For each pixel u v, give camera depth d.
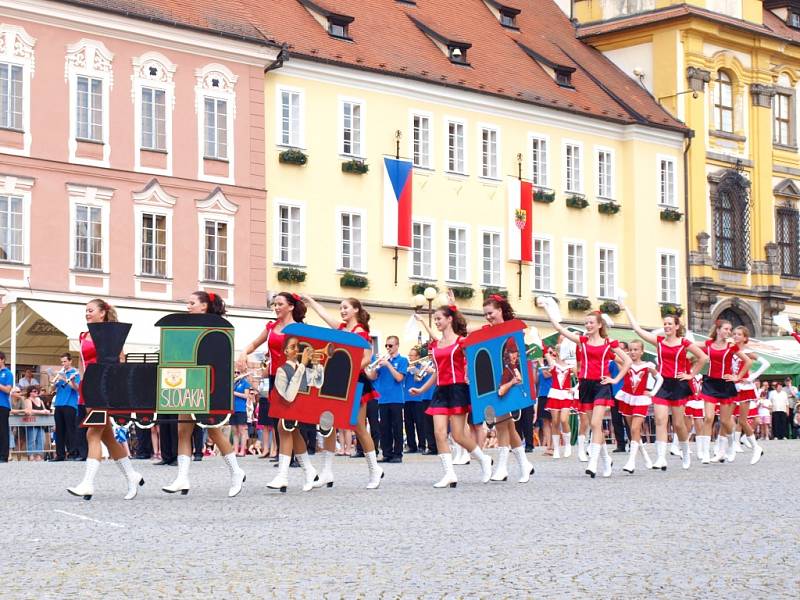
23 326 45.22
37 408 38.69
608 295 68.88
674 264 71.31
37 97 48.00
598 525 16.23
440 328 23.50
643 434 47.88
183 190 51.75
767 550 13.84
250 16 55.41
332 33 58.31
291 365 21.39
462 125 62.44
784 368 58.00
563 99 67.19
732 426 30.88
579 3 75.62
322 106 56.75
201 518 17.23
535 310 65.25
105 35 49.72
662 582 11.80
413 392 24.14
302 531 15.71
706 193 72.81
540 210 65.75
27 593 11.32
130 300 49.97
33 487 23.17
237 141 53.50
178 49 51.69
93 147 49.34
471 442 23.91
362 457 35.41
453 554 13.65
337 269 57.00
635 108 70.62
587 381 25.88
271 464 31.62
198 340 20.39
